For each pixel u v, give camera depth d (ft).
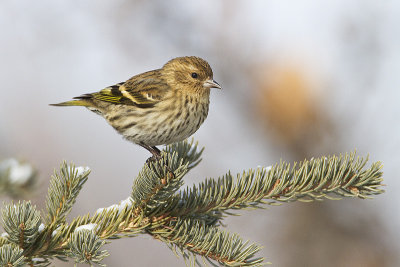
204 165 45.32
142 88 32.09
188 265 20.43
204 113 32.73
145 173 21.42
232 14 50.65
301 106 43.11
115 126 33.58
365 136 44.16
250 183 21.83
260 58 47.57
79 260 18.81
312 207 40.45
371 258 39.14
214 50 49.55
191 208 22.08
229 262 20.16
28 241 19.89
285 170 21.63
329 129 43.32
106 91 33.76
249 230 40.78
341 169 20.92
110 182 47.21
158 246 41.83
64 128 48.91
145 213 21.83
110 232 21.25
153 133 32.27
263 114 44.55
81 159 47.62
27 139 47.42
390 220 39.96
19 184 24.36
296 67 44.27
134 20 51.88
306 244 40.16
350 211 40.32
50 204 21.29
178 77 31.81
